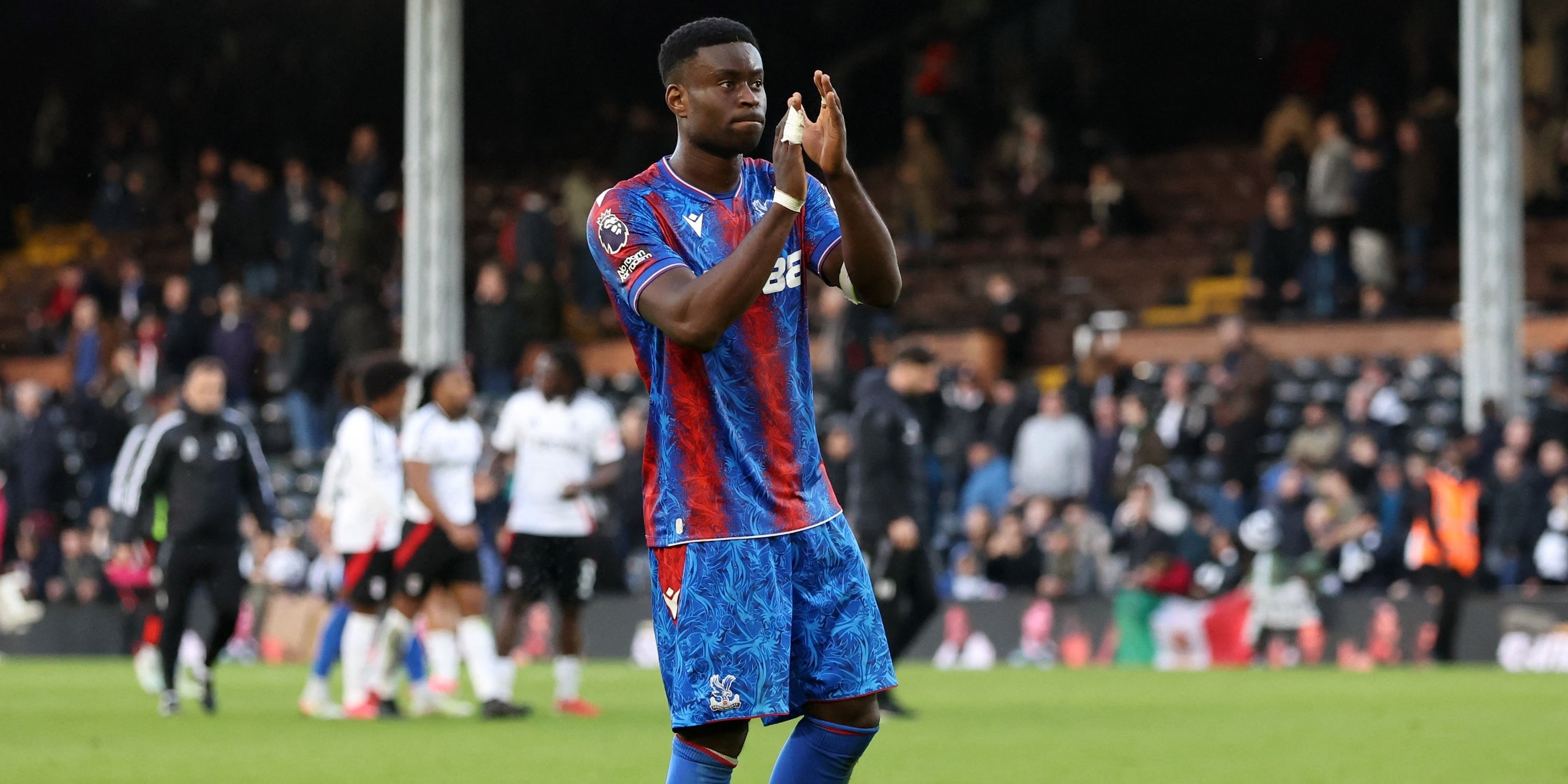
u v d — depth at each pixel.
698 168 9.67
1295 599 37.22
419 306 42.62
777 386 9.59
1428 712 23.97
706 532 9.45
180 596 25.16
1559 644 34.97
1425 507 35.72
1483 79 39.66
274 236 59.62
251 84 77.44
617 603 40.72
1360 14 67.38
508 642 24.77
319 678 24.95
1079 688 29.94
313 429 49.78
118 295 70.19
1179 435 43.00
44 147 75.62
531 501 24.83
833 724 9.75
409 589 24.11
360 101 77.69
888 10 75.06
